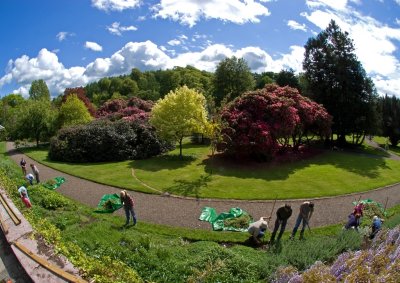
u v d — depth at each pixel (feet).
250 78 222.28
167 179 91.35
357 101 162.81
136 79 440.04
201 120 113.09
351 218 56.80
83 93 241.35
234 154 116.37
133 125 130.52
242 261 41.63
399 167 120.57
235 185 86.63
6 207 44.62
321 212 69.82
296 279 32.09
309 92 173.68
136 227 57.36
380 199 81.87
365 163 122.52
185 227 59.77
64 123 173.06
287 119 113.50
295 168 108.58
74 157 122.21
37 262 30.07
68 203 64.08
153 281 35.35
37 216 46.75
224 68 218.79
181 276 37.29
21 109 180.65
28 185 76.33
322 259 44.19
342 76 161.38
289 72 208.64
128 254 41.06
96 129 123.54
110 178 93.15
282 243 49.34
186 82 325.42
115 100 230.27
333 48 165.27
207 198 76.33
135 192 80.53
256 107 115.14
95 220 56.44
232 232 57.06
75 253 33.06
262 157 115.03
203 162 111.86
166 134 115.14
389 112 199.00
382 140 218.79
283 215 51.55
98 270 29.04
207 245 47.91
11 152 159.94
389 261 28.02
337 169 110.11
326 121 139.23
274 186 87.20
